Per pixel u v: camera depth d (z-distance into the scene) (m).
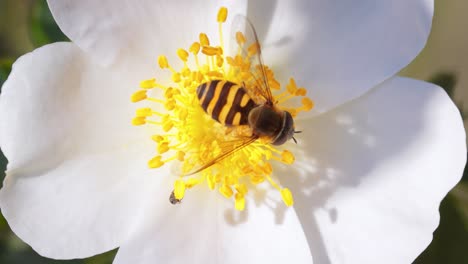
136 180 0.10
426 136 0.10
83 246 0.10
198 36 0.10
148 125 0.10
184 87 0.10
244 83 0.10
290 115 0.10
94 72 0.10
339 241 0.10
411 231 0.10
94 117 0.10
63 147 0.10
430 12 0.10
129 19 0.10
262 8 0.10
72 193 0.10
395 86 0.10
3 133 0.10
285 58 0.10
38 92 0.10
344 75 0.10
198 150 0.10
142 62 0.10
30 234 0.10
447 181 0.10
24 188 0.10
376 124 0.10
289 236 0.10
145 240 0.10
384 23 0.10
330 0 0.10
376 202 0.10
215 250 0.10
